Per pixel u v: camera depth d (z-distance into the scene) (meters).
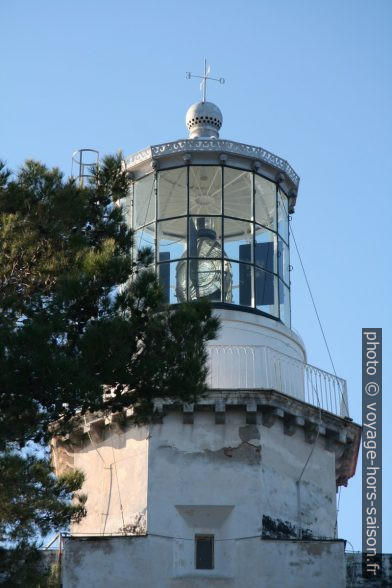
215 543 83.31
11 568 73.12
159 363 71.25
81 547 82.50
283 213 94.31
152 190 91.81
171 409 84.88
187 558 82.69
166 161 91.88
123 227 78.50
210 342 87.06
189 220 90.75
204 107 95.31
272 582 82.12
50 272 73.19
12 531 73.38
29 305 72.50
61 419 72.44
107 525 85.06
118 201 88.00
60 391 68.69
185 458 84.44
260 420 85.19
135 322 72.19
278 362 86.81
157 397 72.62
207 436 84.81
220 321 77.19
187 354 72.31
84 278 71.19
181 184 91.50
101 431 87.00
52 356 68.56
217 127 95.31
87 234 77.38
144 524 83.25
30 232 73.81
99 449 87.25
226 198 91.62
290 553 82.81
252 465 84.31
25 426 69.81
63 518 74.62
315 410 86.88
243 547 82.81
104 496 86.00
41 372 67.81
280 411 85.31
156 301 72.50
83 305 71.69
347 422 87.88
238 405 84.81
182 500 83.62
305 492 85.94
